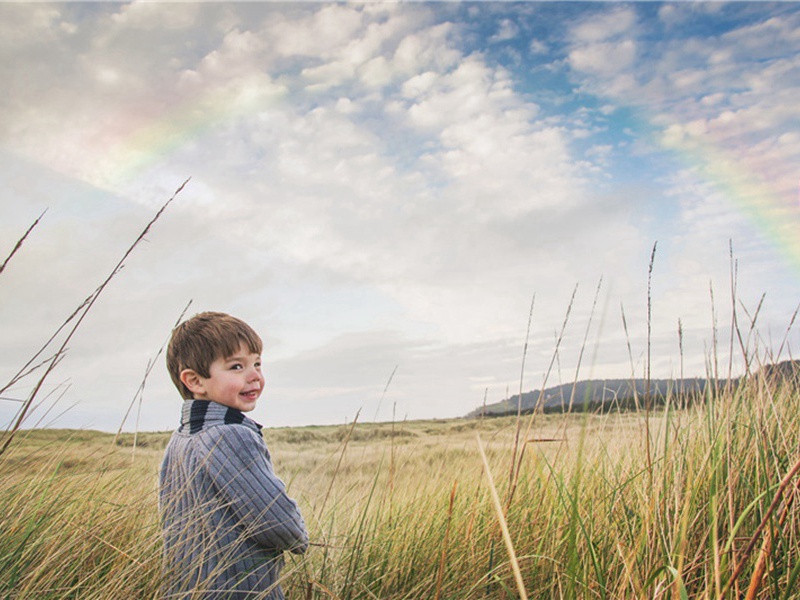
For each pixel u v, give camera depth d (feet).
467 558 7.92
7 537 6.27
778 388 9.21
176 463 6.26
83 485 7.72
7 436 4.80
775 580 4.90
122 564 6.46
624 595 5.45
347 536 8.46
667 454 7.00
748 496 6.44
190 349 6.44
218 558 5.77
